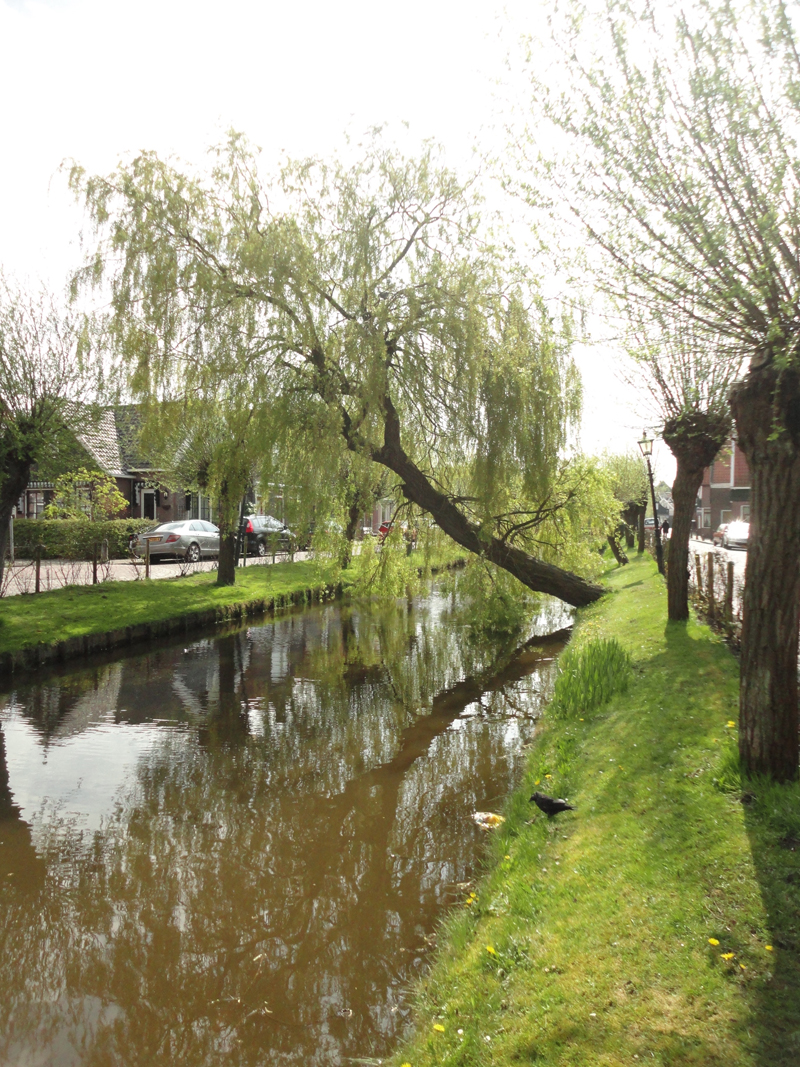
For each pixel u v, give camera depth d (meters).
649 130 4.30
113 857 5.54
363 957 4.29
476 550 13.45
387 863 5.39
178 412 11.41
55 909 4.88
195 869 5.37
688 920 3.38
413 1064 3.05
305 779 7.06
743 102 3.97
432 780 6.98
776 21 3.85
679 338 4.68
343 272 10.88
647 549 32.94
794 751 4.45
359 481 12.09
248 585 19.22
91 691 10.34
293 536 12.09
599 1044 2.79
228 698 10.02
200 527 25.55
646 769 5.27
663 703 6.72
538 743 7.12
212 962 4.31
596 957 3.31
